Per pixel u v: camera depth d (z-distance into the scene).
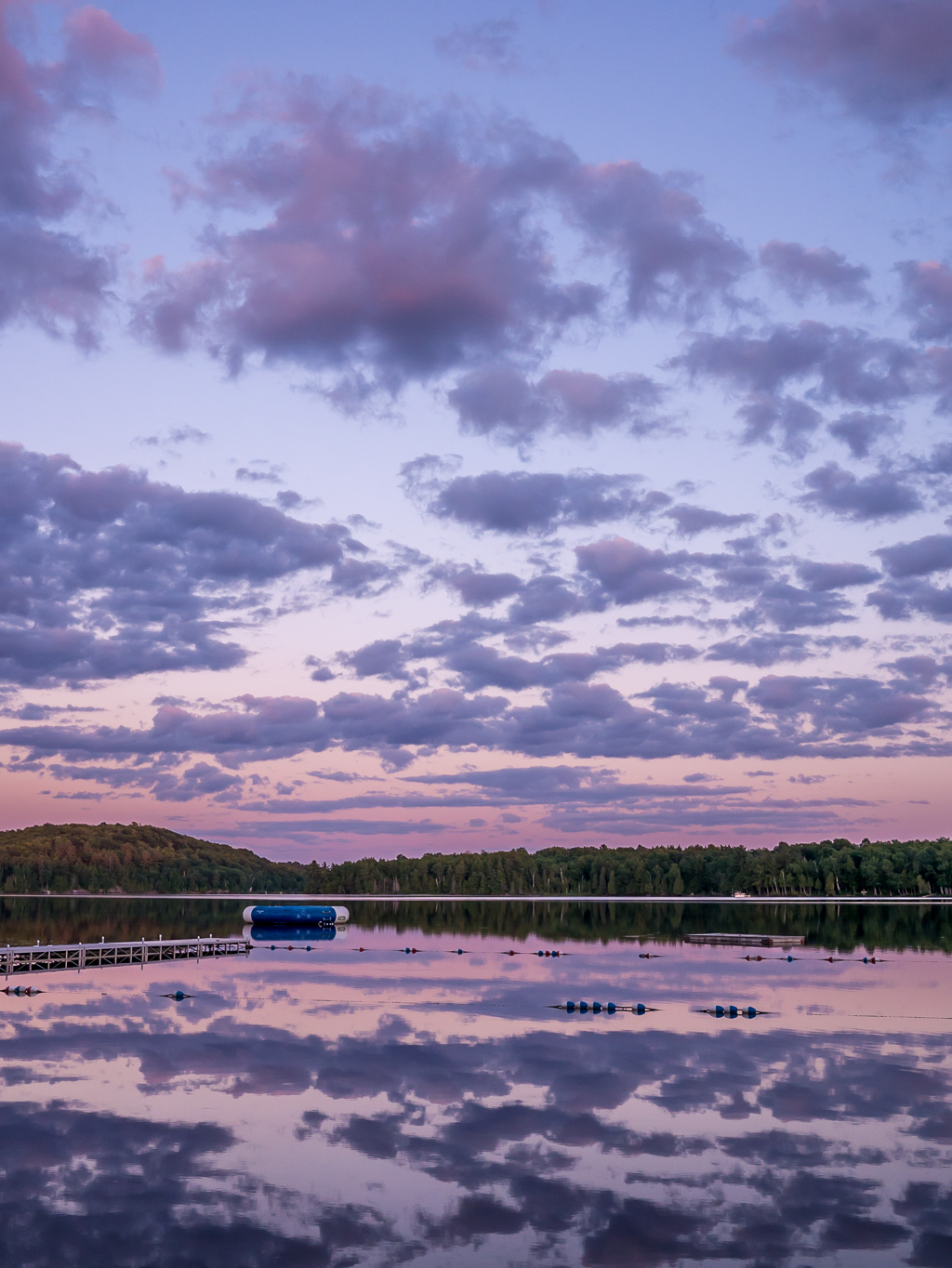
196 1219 19.33
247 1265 17.33
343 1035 38.00
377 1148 23.59
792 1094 28.77
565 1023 41.09
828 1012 44.06
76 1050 34.72
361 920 132.25
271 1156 22.95
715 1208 20.03
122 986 52.72
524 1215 19.62
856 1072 31.61
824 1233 18.81
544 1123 25.72
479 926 117.38
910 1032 38.94
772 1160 22.88
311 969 63.00
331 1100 27.94
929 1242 18.42
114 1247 18.06
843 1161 22.83
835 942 89.50
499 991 51.44
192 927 111.25
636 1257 17.75
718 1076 30.95
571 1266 17.36
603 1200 20.41
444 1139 24.31
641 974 60.09
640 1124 25.69
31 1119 25.83
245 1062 32.88
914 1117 26.33
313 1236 18.53
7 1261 17.42
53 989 51.38
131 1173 21.78
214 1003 46.44
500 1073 31.39
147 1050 34.75
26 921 120.12
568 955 74.50
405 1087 29.50
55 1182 21.22
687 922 128.25
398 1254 17.81
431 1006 45.75
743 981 56.62
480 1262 17.50
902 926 119.31
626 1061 33.22
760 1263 17.55
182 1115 26.31
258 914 117.25
